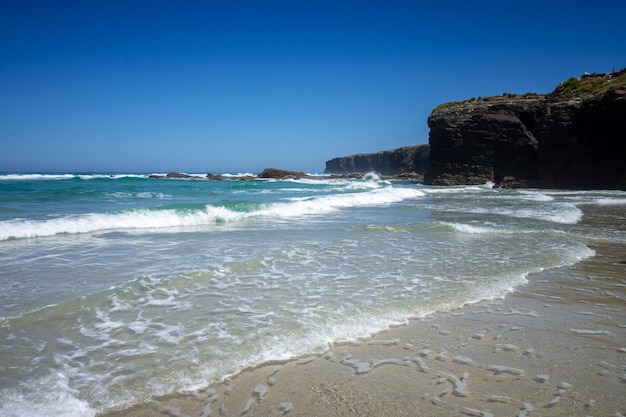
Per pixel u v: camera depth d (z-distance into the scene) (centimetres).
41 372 358
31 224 1054
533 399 321
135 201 2042
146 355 395
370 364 384
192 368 371
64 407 307
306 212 1778
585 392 332
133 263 761
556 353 407
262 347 416
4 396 318
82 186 2905
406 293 602
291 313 514
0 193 2122
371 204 2248
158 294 580
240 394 331
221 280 661
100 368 368
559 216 1592
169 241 1001
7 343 413
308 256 851
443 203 2305
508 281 674
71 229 1117
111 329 456
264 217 1560
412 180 7325
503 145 4650
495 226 1311
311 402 320
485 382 349
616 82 4166
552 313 527
